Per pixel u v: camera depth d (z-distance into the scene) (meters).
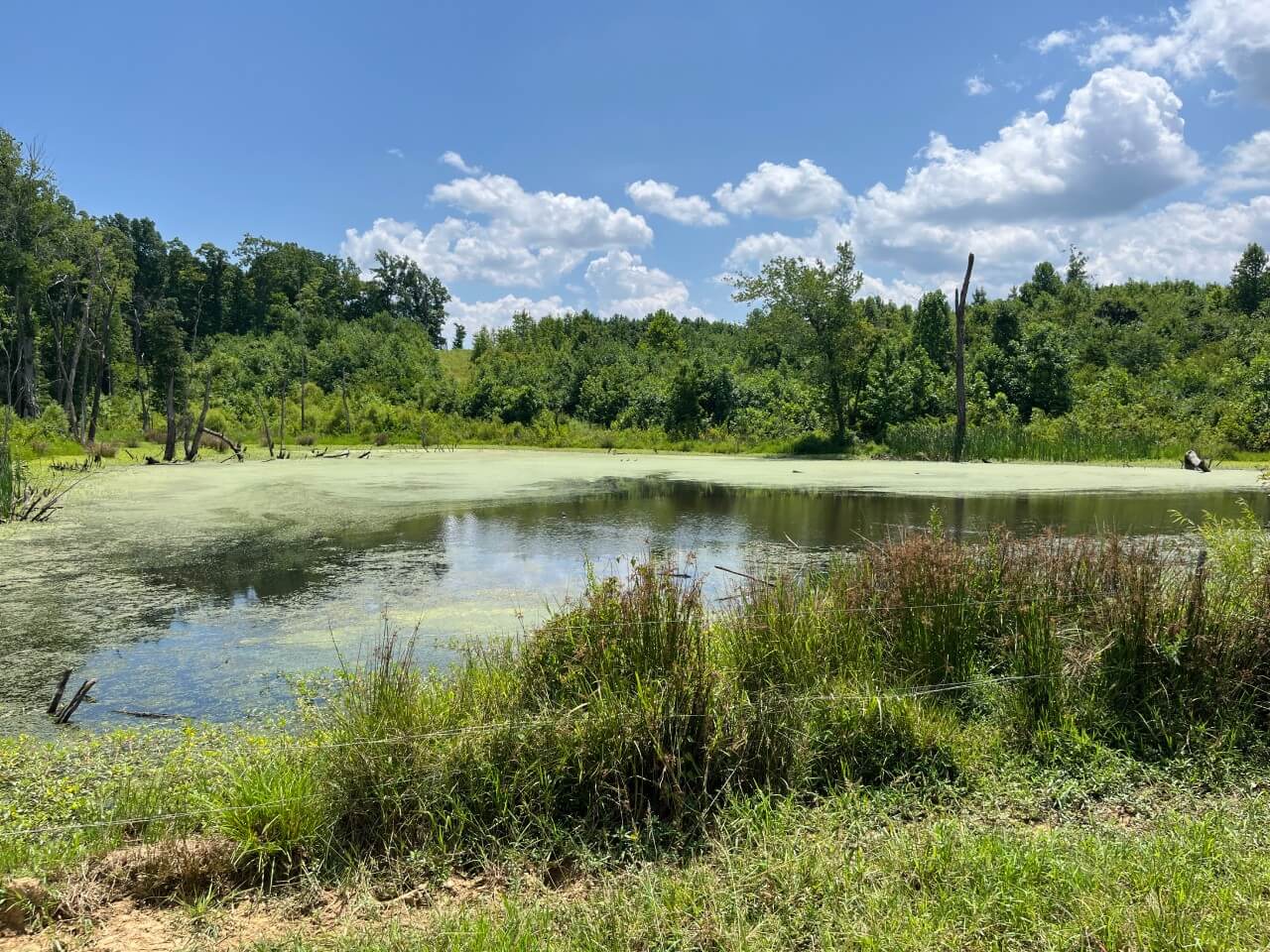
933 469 21.58
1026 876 2.64
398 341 61.03
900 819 3.24
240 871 2.91
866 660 4.41
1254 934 2.33
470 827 3.10
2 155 32.69
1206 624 4.18
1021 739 3.93
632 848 3.02
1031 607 4.48
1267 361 27.11
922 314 42.69
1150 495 15.53
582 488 17.25
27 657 6.05
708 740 3.40
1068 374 32.97
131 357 47.16
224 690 5.37
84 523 12.27
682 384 35.03
